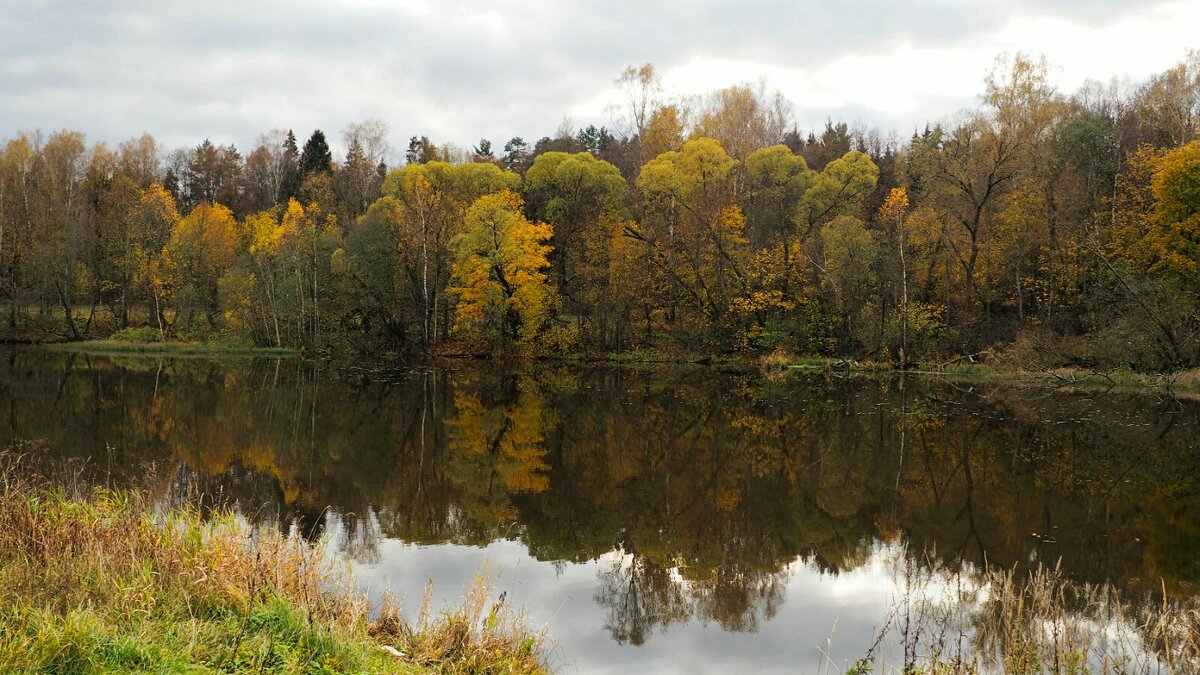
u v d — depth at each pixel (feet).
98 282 196.95
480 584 31.63
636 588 38.24
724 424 85.81
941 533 47.98
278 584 26.84
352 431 79.41
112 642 21.09
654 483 59.98
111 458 63.00
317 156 271.90
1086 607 35.19
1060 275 137.90
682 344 161.89
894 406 98.17
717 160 157.99
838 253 145.69
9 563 27.32
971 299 146.51
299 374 136.15
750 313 156.25
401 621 27.86
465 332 168.45
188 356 171.01
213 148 316.40
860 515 51.83
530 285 161.27
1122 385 112.68
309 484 57.21
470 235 158.81
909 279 147.13
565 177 178.70
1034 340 125.80
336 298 173.27
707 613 35.27
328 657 22.39
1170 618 31.89
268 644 22.43
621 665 29.50
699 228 159.22
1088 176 145.69
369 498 53.88
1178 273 118.42
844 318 149.79
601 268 170.60
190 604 24.68
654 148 184.96
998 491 57.41
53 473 54.03
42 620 21.38
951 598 37.01
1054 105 136.26
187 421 83.46
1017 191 141.90
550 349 167.12
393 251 169.58
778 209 167.43
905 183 176.45
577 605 35.73
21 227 198.08
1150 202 132.26
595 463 66.54
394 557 41.24
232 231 209.46
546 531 47.42
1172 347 112.16
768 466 65.92
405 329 173.58
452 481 59.26
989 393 108.78
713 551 44.50
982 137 140.46
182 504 46.26
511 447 72.69
